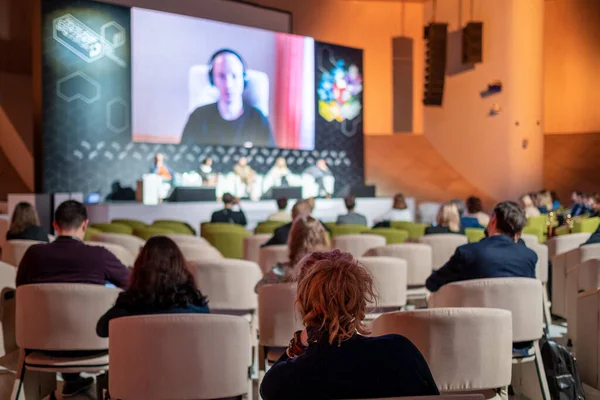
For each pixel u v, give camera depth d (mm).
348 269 1595
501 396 2557
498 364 2459
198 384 2293
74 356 3086
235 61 13227
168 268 2586
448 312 2412
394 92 16641
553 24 16469
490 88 14711
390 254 4688
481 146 15117
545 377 3156
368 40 16594
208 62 12891
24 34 13844
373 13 16594
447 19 15875
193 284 2646
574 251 5078
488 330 2428
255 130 13555
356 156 15164
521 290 2998
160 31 12312
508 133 14500
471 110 15320
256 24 14219
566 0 16281
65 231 3344
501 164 14656
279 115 13914
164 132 12398
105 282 3324
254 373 3928
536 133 14414
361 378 1526
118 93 11891
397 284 3869
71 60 11422
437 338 2412
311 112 14430
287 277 3348
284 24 14719
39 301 2977
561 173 16234
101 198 11727
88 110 11602
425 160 16234
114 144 11859
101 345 3031
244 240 5980
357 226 7086
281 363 1600
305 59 14320
